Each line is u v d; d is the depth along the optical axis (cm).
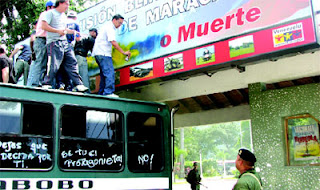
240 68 720
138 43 824
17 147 486
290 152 700
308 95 685
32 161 495
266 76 727
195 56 711
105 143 571
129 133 603
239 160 455
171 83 870
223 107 1145
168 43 764
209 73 779
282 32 603
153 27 801
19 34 1504
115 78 857
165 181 627
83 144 546
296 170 674
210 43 691
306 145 683
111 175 566
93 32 884
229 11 674
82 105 557
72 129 540
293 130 704
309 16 579
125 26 863
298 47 583
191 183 1382
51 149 514
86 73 866
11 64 822
